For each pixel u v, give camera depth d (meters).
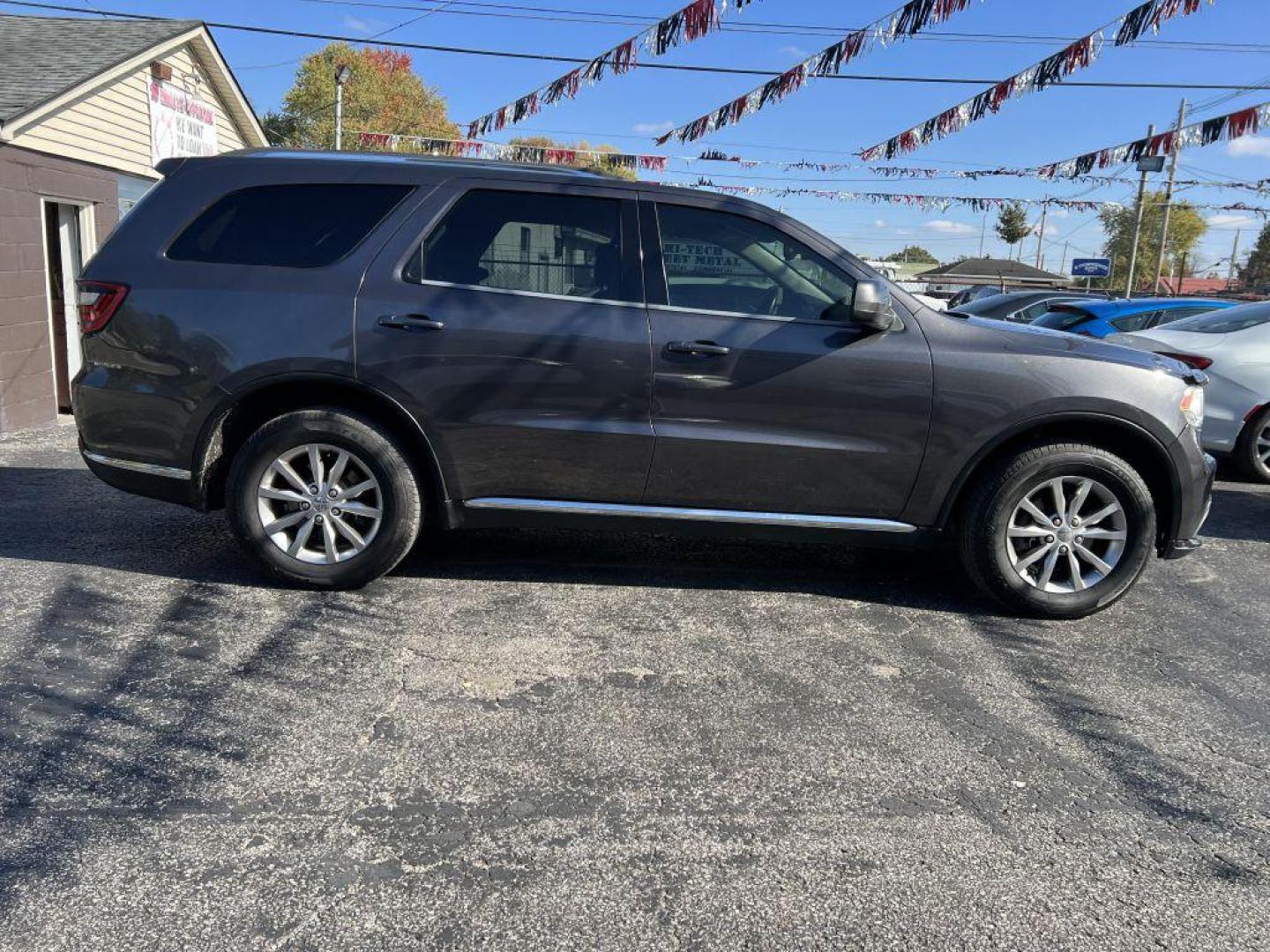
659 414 4.01
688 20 7.73
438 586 4.36
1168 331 8.07
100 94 9.17
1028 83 8.36
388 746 2.93
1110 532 4.16
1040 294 13.18
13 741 2.86
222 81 11.77
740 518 4.15
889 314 3.89
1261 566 5.23
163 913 2.16
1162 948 2.17
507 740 2.99
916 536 4.19
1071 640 4.02
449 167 4.14
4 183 7.75
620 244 4.06
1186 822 2.67
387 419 4.12
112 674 3.33
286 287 3.98
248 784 2.69
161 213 4.12
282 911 2.19
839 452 4.04
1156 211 55.50
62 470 6.52
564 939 2.13
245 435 4.25
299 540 4.15
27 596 4.04
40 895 2.21
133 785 2.66
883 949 2.14
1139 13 7.48
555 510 4.14
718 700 3.32
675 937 2.15
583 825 2.56
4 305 7.81
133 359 4.03
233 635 3.71
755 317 4.03
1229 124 9.90
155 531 5.07
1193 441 4.12
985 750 3.04
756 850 2.48
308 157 4.18
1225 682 3.63
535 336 3.96
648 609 4.18
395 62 46.16
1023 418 4.00
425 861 2.38
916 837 2.55
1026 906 2.29
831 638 3.93
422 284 4.01
